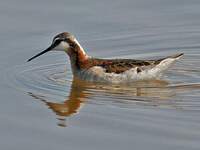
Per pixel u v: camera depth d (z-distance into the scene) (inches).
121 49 1413.6
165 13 1605.6
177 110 960.9
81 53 1175.0
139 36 1487.5
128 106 990.4
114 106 992.9
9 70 1253.1
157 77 1186.0
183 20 1561.3
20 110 980.6
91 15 1576.0
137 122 901.2
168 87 1125.7
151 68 1160.2
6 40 1422.2
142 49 1416.1
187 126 876.6
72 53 1182.3
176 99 1032.8
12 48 1382.9
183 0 1644.9
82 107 992.2
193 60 1344.7
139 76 1156.5
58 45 1188.5
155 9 1626.5
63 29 1478.8
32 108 992.9
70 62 1250.6
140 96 1057.5
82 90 1107.3
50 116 948.6
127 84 1147.3
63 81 1186.0
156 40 1467.8
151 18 1574.8
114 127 881.5
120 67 1146.7
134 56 1370.6
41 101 1034.7
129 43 1450.5
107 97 1054.4
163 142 814.5
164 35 1493.6
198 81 1173.7
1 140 840.3
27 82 1170.0
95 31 1501.0
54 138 843.4
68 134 858.8
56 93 1088.8
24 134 863.7
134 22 1549.0
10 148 810.2
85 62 1172.5
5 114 957.8
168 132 852.6
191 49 1413.6
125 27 1525.6
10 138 847.7
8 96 1065.5
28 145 820.0
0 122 917.2
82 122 911.7
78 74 1180.5
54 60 1362.0
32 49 1381.6
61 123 909.2
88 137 842.8
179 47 1428.4
